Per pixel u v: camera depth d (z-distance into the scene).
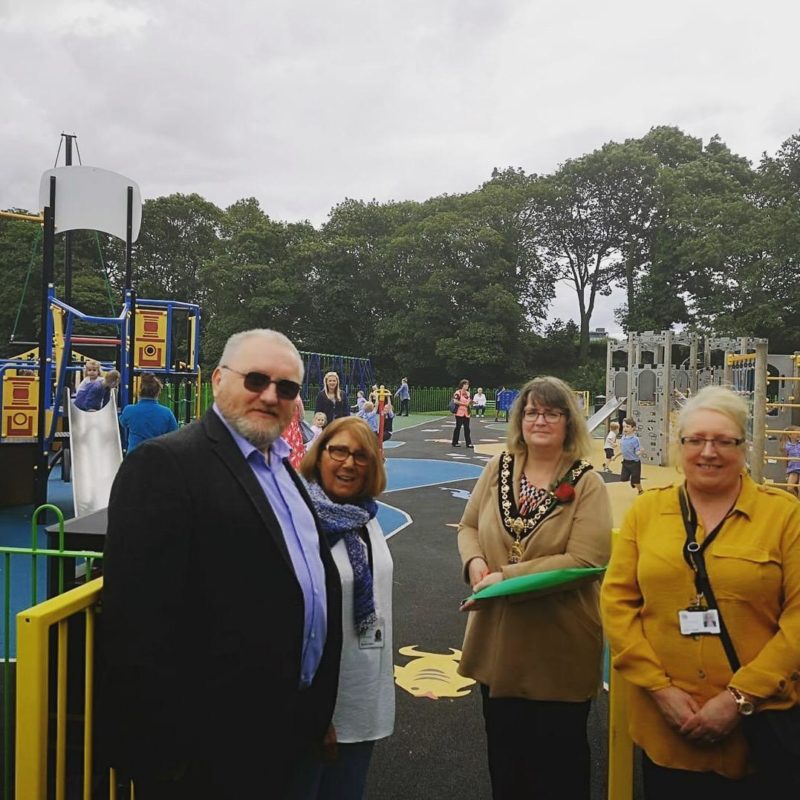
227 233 55.44
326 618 2.24
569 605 2.59
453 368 50.12
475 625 2.73
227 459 2.05
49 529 3.01
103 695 1.85
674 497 2.29
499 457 2.92
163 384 16.62
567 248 61.81
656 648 2.20
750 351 18.72
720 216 48.12
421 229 52.56
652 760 2.23
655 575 2.20
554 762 2.58
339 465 2.68
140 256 56.22
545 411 2.68
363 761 2.56
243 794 1.93
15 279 45.09
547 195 57.69
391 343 53.47
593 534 2.58
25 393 10.50
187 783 1.94
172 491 1.89
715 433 2.18
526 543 2.62
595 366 53.69
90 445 9.84
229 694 1.92
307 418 25.30
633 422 13.36
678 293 50.31
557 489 2.64
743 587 2.10
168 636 1.83
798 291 42.72
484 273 50.22
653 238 58.09
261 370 2.12
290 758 2.08
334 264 52.28
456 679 4.39
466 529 2.94
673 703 2.12
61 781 2.19
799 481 10.70
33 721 2.06
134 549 1.83
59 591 2.85
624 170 56.62
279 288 49.75
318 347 52.44
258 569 1.98
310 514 2.31
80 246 49.78
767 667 2.03
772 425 14.76
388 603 2.67
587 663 2.61
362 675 2.54
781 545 2.12
